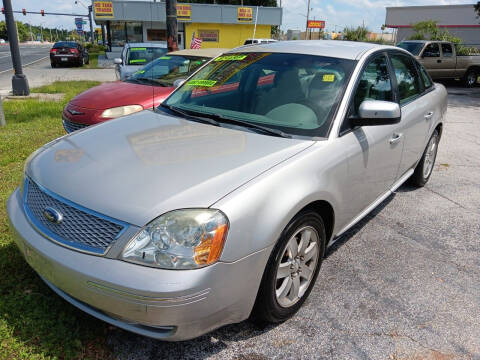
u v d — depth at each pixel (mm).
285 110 2879
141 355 2244
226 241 1949
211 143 2525
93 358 2188
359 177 2916
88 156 2441
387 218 4117
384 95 3398
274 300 2332
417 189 4934
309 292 2705
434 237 3764
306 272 2623
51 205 2158
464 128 8516
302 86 3000
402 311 2727
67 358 2162
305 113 2814
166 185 2068
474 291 2986
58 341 2254
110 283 1864
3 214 3561
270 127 2758
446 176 5457
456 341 2484
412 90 4047
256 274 2117
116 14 27672
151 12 28000
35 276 2781
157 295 1822
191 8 28281
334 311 2688
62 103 9391
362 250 3477
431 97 4410
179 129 2789
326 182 2488
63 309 2492
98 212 1990
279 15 29938
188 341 2363
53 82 14430
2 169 4781
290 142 2570
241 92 3162
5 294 2602
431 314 2713
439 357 2355
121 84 6379
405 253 3463
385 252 3461
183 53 7230
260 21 29812
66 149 2607
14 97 10727
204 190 2035
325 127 2703
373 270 3188
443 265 3309
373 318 2643
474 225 4039
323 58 3186
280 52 3402
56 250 2041
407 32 36719
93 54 37781
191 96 3373
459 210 4375
